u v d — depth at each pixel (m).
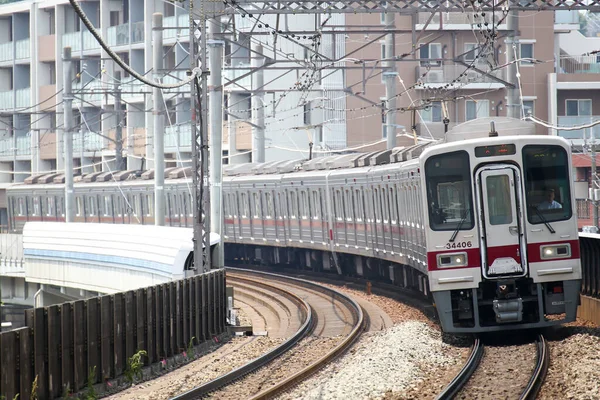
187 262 86.88
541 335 61.56
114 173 172.75
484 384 47.69
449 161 63.06
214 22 92.44
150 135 177.25
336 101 182.25
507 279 62.09
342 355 61.19
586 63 193.88
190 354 66.31
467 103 184.62
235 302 98.06
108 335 55.38
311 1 75.25
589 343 56.41
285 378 53.19
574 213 62.44
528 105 185.75
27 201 193.50
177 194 155.75
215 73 96.06
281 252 139.12
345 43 182.88
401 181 81.88
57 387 50.06
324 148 177.12
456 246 62.66
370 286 99.88
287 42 178.25
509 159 62.53
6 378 45.09
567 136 184.25
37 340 48.12
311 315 79.31
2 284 129.00
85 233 110.38
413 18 91.44
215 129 96.25
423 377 51.78
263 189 135.75
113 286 103.94
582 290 71.12
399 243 87.69
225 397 49.12
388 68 108.50
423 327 68.94
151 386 55.69
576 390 43.84
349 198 108.00
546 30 185.75
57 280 116.38
